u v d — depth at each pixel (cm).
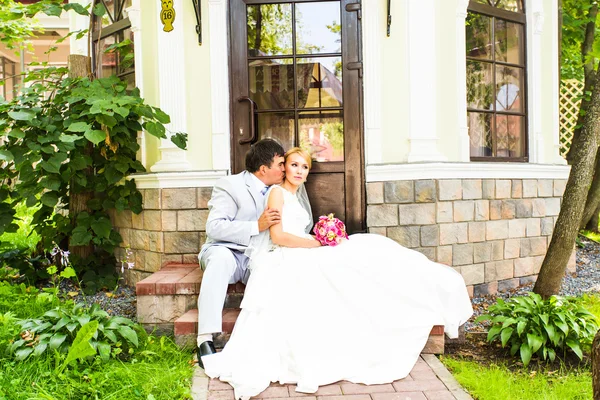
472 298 407
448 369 282
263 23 404
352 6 396
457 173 395
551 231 462
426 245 387
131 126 402
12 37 595
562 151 697
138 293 324
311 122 407
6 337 284
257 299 280
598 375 196
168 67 402
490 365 280
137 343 278
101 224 416
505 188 426
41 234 434
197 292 325
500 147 457
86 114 379
